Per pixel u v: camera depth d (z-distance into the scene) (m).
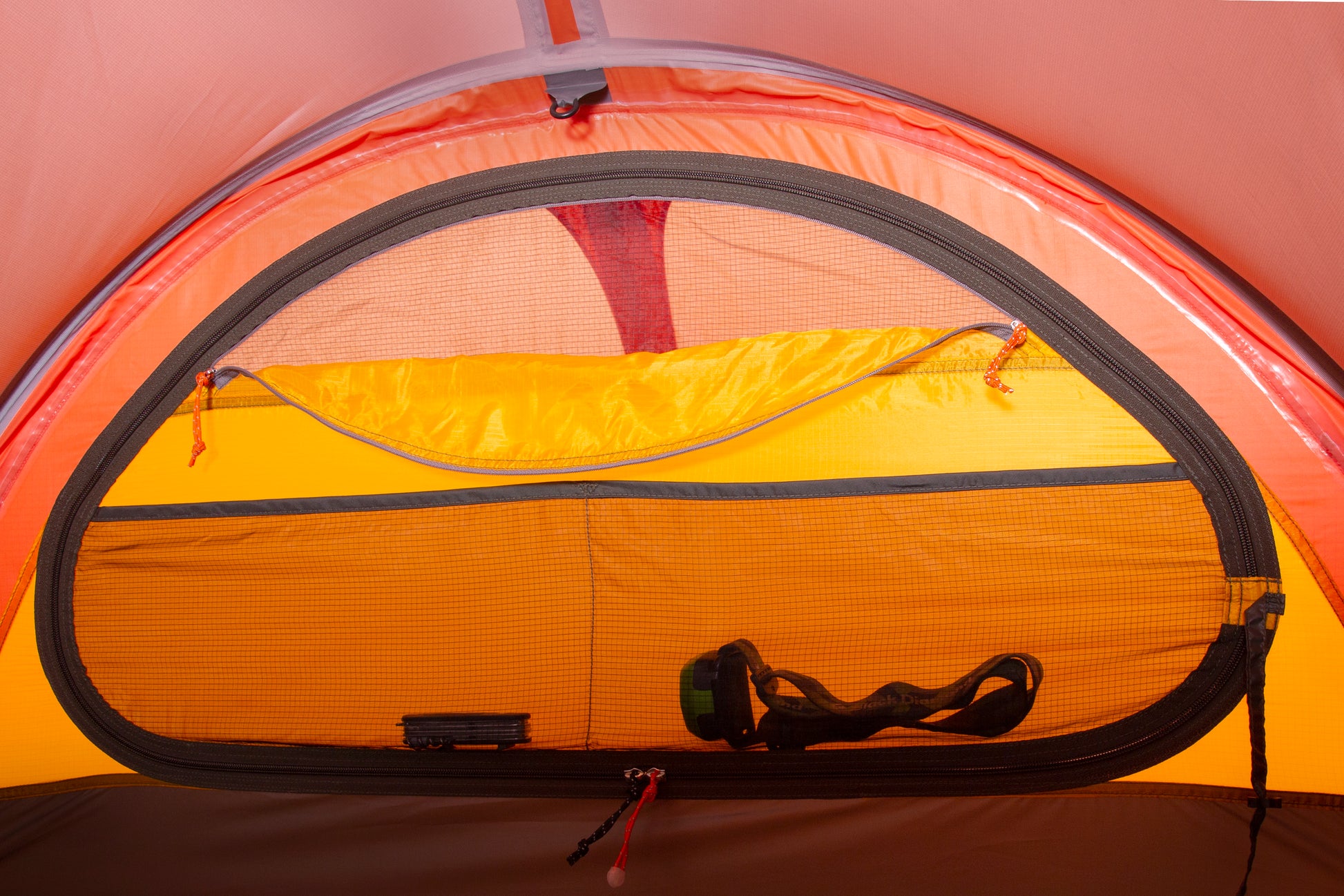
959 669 1.17
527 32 1.13
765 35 1.11
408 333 1.26
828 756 1.20
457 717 1.23
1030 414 1.15
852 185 1.18
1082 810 1.16
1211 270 1.12
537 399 1.19
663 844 1.18
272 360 1.28
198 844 1.22
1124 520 1.13
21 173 1.05
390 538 1.23
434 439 1.19
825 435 1.17
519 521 1.21
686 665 1.19
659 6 1.08
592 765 1.23
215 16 0.98
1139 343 1.13
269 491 1.25
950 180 1.18
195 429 1.21
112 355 1.29
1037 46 0.95
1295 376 1.10
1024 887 1.09
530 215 1.25
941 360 1.16
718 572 1.18
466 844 1.20
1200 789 1.16
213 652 1.27
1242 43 0.82
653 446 1.15
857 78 1.15
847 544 1.16
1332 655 1.11
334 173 1.28
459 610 1.22
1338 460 1.10
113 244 1.22
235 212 1.29
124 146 1.09
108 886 1.18
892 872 1.12
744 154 1.22
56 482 1.29
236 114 1.13
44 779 1.30
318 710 1.26
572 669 1.21
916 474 1.15
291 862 1.20
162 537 1.26
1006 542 1.14
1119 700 1.16
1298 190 0.91
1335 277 0.97
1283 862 1.09
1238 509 1.11
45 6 0.90
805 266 1.20
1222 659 1.13
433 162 1.28
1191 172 0.99
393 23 1.07
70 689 1.29
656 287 1.23
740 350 1.17
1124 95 0.96
